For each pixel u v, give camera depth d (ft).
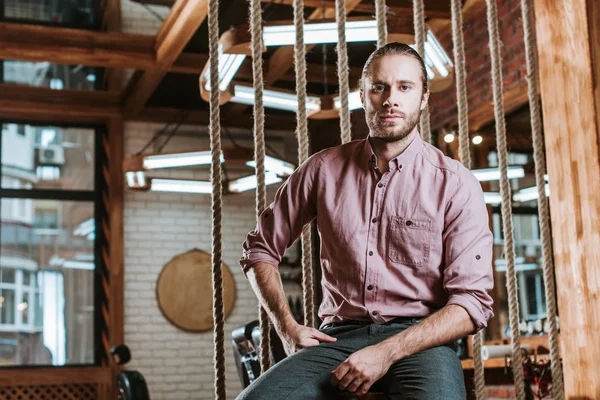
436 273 5.77
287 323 5.69
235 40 13.14
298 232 6.23
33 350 28.76
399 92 5.74
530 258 20.84
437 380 5.27
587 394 6.43
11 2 27.68
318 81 26.25
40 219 29.63
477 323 5.48
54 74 29.63
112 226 29.58
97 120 30.27
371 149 5.97
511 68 20.35
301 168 6.23
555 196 6.88
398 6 20.72
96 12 28.53
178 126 30.42
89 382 28.32
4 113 29.01
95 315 29.48
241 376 11.09
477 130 22.00
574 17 6.79
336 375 5.22
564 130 6.82
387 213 5.82
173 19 22.16
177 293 30.12
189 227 30.73
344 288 5.85
